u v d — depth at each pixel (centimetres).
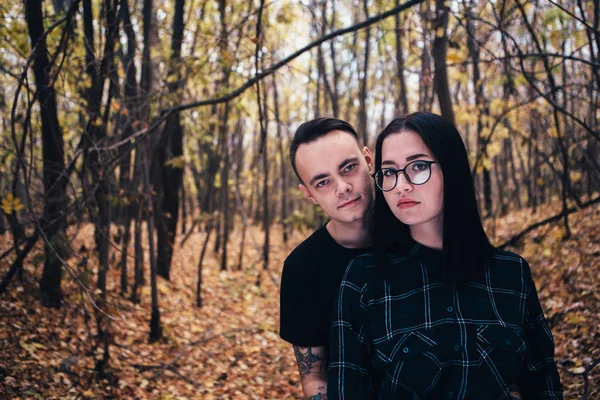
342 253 182
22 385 348
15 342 385
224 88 469
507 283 152
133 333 545
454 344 144
